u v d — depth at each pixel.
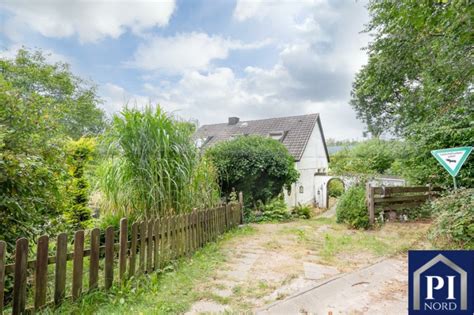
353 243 4.82
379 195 6.53
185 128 4.88
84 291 2.66
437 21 3.88
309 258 4.09
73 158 5.34
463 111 6.16
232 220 6.68
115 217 4.25
